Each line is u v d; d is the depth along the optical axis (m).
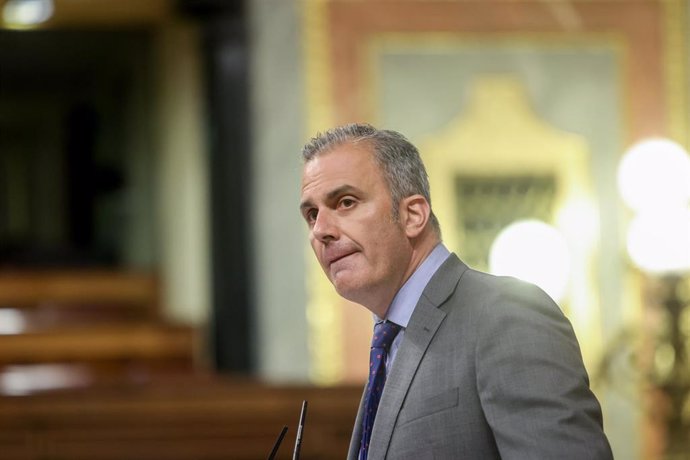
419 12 23.17
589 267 23.08
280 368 22.59
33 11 28.09
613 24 23.44
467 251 23.03
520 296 6.09
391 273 6.29
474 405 5.97
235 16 22.77
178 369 23.84
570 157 23.25
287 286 22.73
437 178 23.02
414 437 6.01
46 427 14.03
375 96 22.98
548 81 23.33
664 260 20.34
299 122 22.88
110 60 38.47
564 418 5.69
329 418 14.25
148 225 35.03
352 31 23.03
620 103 23.36
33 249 40.72
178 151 27.73
